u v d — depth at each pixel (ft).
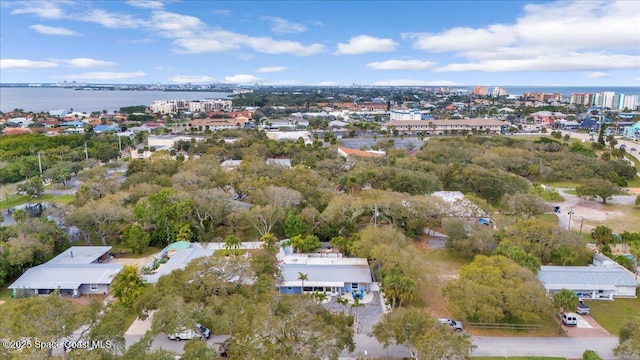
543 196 398.21
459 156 499.10
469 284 185.88
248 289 188.85
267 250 238.07
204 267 190.60
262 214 285.43
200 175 389.39
